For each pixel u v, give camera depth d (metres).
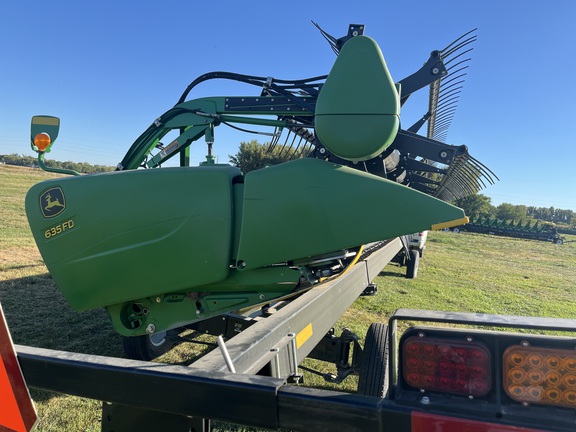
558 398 1.03
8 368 1.48
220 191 2.04
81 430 2.79
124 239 2.17
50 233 2.28
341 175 1.87
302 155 3.83
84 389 1.43
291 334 2.03
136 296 2.21
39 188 2.29
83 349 4.07
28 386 1.53
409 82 2.58
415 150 2.20
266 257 1.96
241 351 1.60
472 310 6.88
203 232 2.05
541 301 8.05
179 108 3.32
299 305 2.26
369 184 1.82
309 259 1.98
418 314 1.21
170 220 2.10
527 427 1.00
